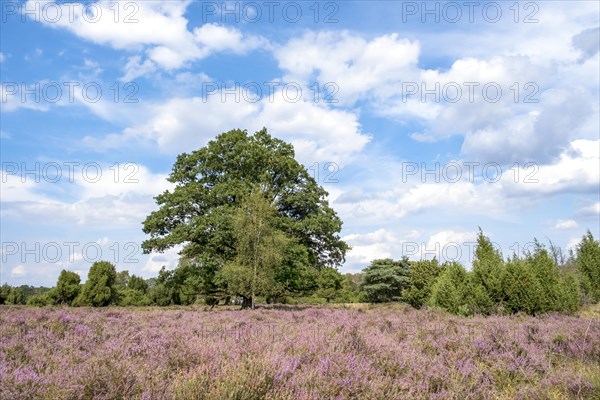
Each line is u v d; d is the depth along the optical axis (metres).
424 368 5.80
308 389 4.42
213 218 30.70
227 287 31.34
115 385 4.18
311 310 18.94
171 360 5.37
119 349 6.09
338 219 35.97
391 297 56.81
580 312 17.42
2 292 48.59
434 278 27.67
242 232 29.47
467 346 7.87
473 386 5.61
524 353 7.34
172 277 34.97
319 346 5.98
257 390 4.18
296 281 34.03
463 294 18.12
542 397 5.34
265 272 29.27
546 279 17.31
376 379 5.02
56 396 4.07
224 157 35.25
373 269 57.91
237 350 5.65
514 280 17.16
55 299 40.06
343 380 4.74
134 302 45.81
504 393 5.69
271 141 37.78
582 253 23.88
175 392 4.12
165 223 33.12
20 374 4.71
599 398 5.22
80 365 5.16
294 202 34.47
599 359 7.37
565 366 7.02
